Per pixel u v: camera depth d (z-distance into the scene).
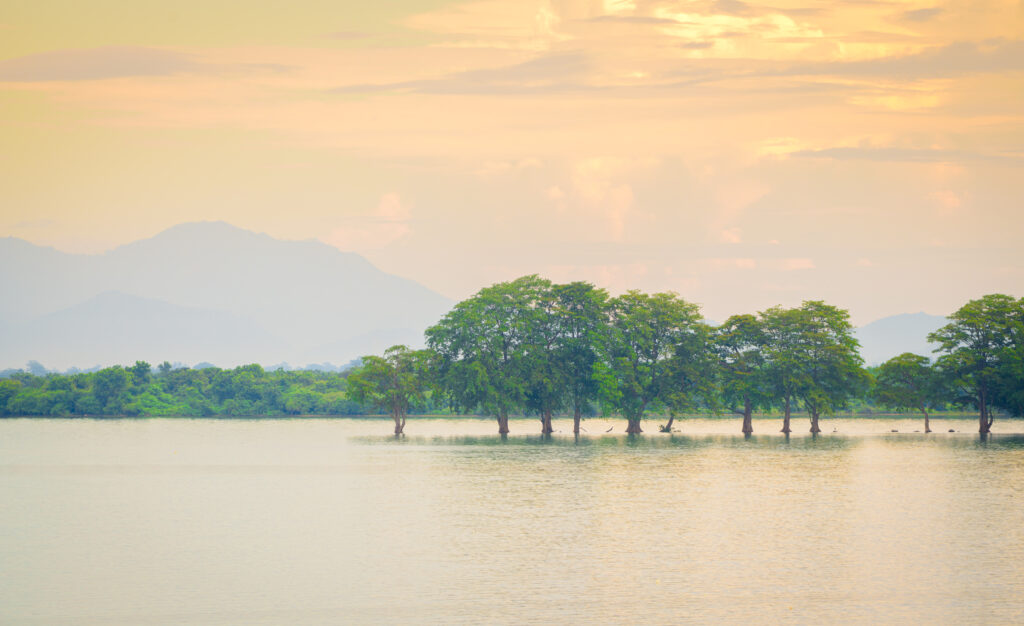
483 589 95.44
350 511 144.12
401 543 118.12
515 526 130.25
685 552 112.56
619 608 88.75
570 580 98.81
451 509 145.88
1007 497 157.88
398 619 85.62
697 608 88.88
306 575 101.25
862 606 89.69
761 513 141.12
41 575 101.75
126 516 140.38
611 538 121.12
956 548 114.62
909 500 154.38
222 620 85.62
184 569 104.19
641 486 174.38
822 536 122.38
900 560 108.00
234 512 143.75
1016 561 107.50
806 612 87.75
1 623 85.00
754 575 100.94
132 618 86.19
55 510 146.75
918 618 86.00
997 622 85.00
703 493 163.88
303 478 191.12
